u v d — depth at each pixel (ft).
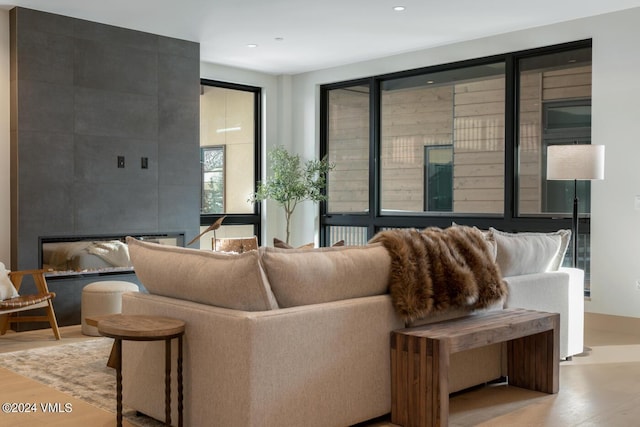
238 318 9.19
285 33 22.34
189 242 23.52
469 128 24.02
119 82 21.53
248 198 28.91
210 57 25.94
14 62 19.42
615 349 16.85
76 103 20.53
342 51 24.94
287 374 9.48
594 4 18.94
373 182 26.73
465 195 24.17
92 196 20.94
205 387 9.71
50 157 19.98
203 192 27.35
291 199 27.25
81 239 20.77
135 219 22.02
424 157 25.40
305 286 9.96
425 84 25.30
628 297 19.29
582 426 10.80
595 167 17.76
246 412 9.09
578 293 15.70
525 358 13.08
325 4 19.12
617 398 12.44
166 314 10.45
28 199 19.57
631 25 19.21
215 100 27.76
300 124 29.01
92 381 13.73
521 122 22.47
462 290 11.68
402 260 11.03
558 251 15.49
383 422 11.05
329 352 10.02
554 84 21.66
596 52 19.97
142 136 22.15
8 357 15.92
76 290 20.57
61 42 20.16
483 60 23.25
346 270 10.48
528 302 14.16
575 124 21.22
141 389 11.05
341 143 28.12
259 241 29.30
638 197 19.07
